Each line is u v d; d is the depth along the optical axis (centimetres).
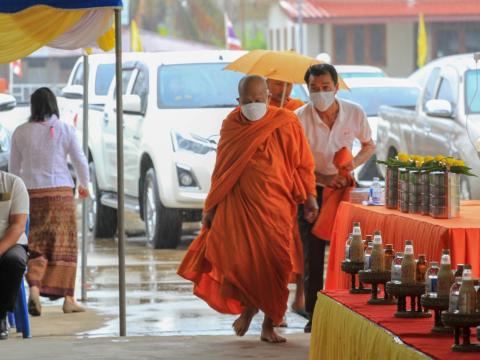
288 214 1199
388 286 895
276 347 1190
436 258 995
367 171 2231
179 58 2170
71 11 1298
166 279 1761
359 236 1035
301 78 1370
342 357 931
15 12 1234
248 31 7919
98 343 1217
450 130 2111
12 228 1244
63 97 2497
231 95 2122
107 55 2395
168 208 2053
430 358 758
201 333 1338
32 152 1475
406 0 6156
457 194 1086
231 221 1191
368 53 6266
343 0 6188
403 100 2531
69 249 1484
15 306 1295
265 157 1194
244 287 1187
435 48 6291
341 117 1317
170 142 2053
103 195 2295
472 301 782
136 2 6300
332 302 984
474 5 6128
